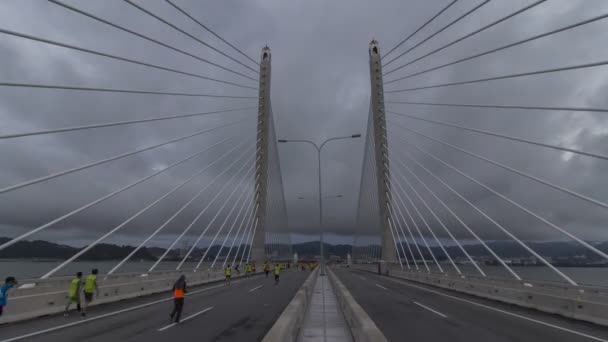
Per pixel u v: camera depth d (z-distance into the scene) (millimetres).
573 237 18062
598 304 12898
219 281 36531
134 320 13234
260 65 58656
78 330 11352
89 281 14250
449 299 20734
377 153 52781
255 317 13992
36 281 14984
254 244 54562
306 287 16750
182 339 10180
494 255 23328
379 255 53594
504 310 16297
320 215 44531
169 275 26922
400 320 13391
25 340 9961
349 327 10812
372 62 54250
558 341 10195
